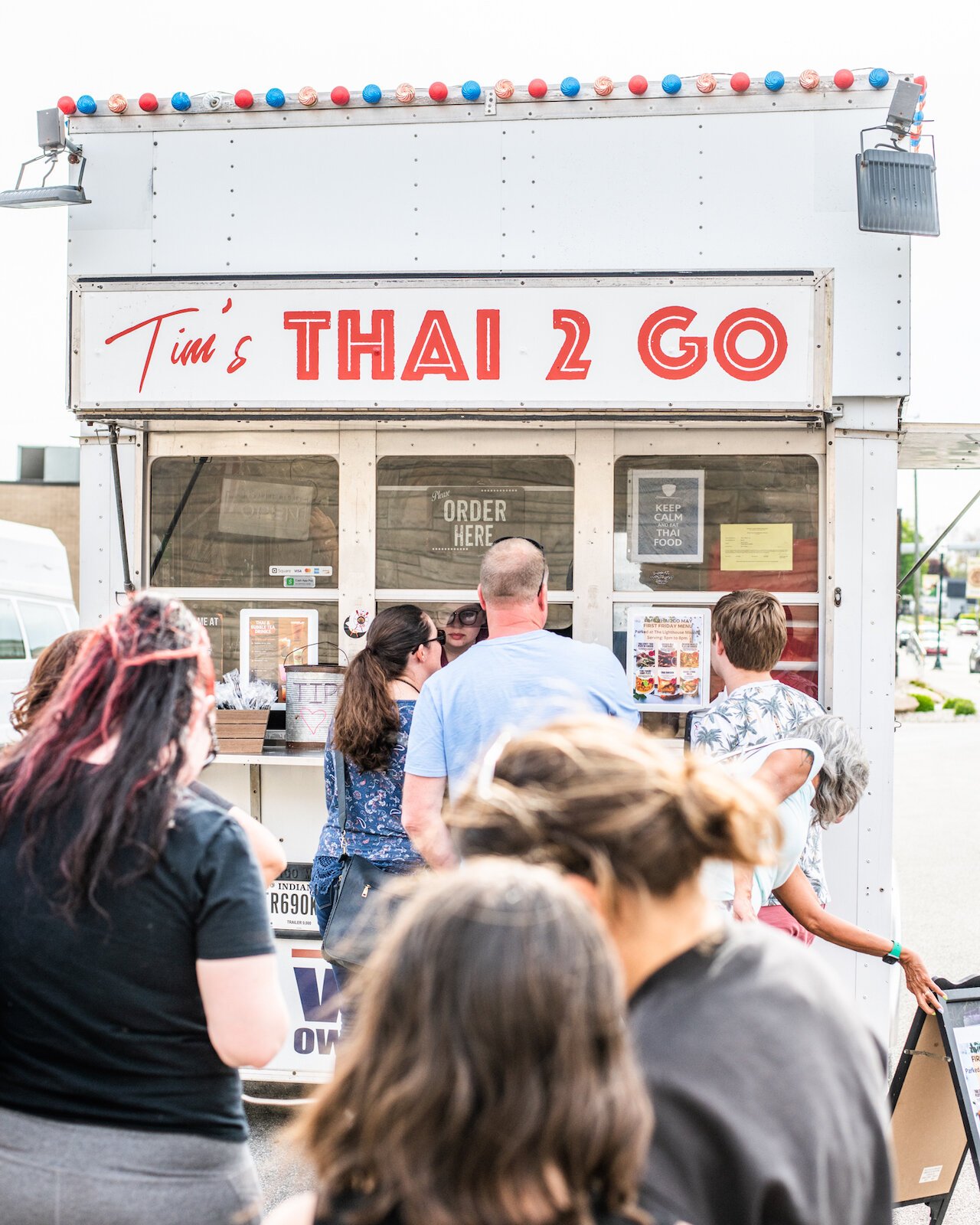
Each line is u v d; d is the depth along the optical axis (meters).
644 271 3.44
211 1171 1.67
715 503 3.81
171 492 3.97
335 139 3.68
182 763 1.71
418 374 3.41
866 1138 1.18
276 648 3.95
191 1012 1.67
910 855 9.53
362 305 3.42
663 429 3.81
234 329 3.45
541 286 3.38
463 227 3.64
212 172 3.71
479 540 3.88
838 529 3.64
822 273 3.34
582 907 0.99
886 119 3.55
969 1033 2.99
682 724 3.82
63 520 21.67
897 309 3.57
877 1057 1.25
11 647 9.41
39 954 1.64
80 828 1.64
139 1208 1.60
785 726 3.08
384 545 3.91
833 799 2.88
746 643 3.12
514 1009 0.91
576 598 3.84
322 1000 3.73
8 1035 1.66
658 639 3.83
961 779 14.34
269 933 1.73
